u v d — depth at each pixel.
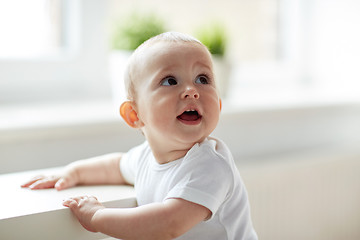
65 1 1.49
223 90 1.47
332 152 1.61
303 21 2.00
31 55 1.43
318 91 1.85
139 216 0.67
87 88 1.53
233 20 1.84
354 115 1.76
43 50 1.46
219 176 0.71
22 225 0.66
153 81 0.74
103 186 0.87
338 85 1.90
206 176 0.70
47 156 1.15
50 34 1.47
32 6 1.43
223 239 0.76
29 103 1.41
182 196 0.68
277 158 1.51
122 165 0.88
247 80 1.88
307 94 1.76
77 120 1.15
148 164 0.81
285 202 1.49
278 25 1.98
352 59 1.83
